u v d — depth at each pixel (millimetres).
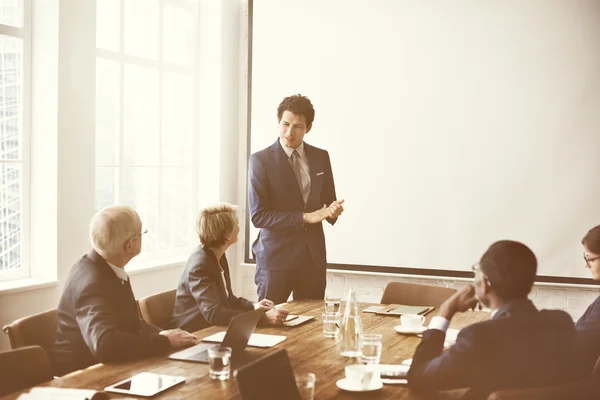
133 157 5652
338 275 5934
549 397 1774
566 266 5281
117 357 2389
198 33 6191
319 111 5871
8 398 1953
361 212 5777
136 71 5641
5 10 4488
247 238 6199
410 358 2514
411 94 5605
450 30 5488
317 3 5840
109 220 2600
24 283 4438
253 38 6059
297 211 4074
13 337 2641
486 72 5414
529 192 5348
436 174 5566
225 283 3539
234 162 6320
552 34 5258
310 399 1901
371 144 5730
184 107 6105
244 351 2568
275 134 6035
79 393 1953
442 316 2178
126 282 2713
